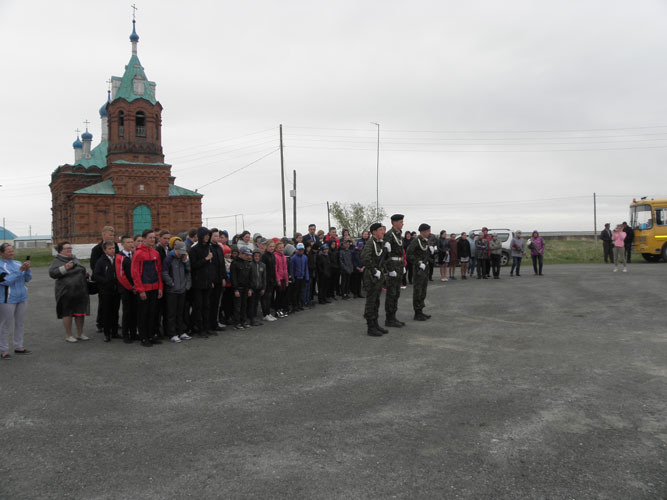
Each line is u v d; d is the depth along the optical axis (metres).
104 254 8.78
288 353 7.52
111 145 46.69
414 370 6.36
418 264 10.17
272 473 3.58
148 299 8.30
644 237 26.72
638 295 12.88
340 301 13.95
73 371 6.64
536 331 8.77
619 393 5.27
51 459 3.89
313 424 4.54
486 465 3.67
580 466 3.65
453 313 11.12
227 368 6.70
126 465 3.76
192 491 3.34
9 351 8.04
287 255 11.66
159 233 9.41
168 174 46.81
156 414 4.90
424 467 3.65
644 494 3.25
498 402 5.06
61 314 8.67
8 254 7.49
